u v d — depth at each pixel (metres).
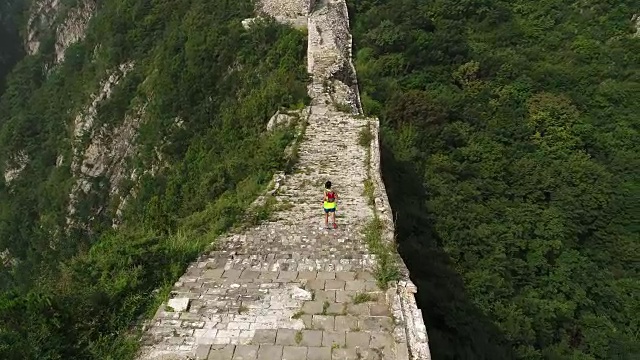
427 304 11.07
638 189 19.70
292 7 25.39
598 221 18.78
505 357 11.02
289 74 18.66
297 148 12.53
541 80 25.03
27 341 5.46
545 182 19.22
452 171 18.17
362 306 6.40
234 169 13.22
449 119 21.25
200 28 26.91
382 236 8.09
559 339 13.91
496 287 13.49
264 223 8.84
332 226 8.61
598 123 23.34
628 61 26.59
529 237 16.84
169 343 5.82
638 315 15.59
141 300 6.59
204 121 23.02
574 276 16.14
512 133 21.56
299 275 7.15
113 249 7.47
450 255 14.05
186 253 7.65
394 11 27.66
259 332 5.96
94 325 6.05
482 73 24.83
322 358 5.53
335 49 20.36
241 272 7.27
